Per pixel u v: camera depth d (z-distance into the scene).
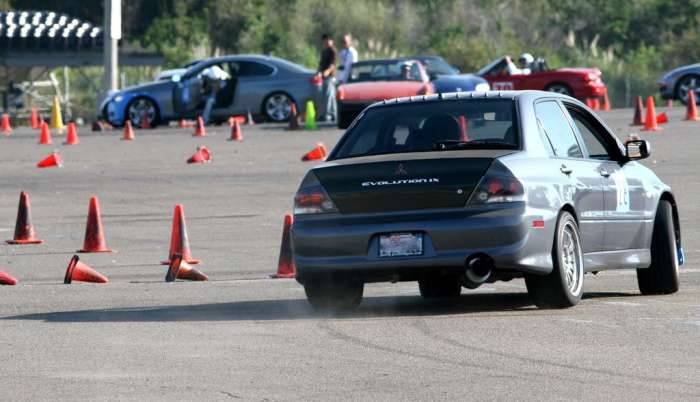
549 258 44.22
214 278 58.34
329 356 37.34
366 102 142.00
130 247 70.00
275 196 89.94
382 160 44.47
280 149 122.31
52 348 39.34
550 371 34.78
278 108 160.25
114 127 163.50
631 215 49.25
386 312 46.22
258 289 54.00
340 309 46.53
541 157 45.28
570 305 45.75
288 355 37.59
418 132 45.97
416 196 43.72
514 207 43.25
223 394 32.53
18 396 32.66
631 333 40.25
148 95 159.12
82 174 106.56
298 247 44.94
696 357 36.38
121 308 48.62
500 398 31.72
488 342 39.12
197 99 158.88
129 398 32.25
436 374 34.62
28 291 54.34
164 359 37.22
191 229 75.75
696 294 50.16
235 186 95.88
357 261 44.00
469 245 43.22
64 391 33.12
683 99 174.00
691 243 65.62
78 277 57.34
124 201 89.81
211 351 38.44
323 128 147.88
